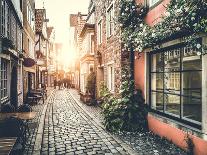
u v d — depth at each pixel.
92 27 19.94
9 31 10.99
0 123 6.07
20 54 14.41
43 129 9.34
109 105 9.58
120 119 8.72
